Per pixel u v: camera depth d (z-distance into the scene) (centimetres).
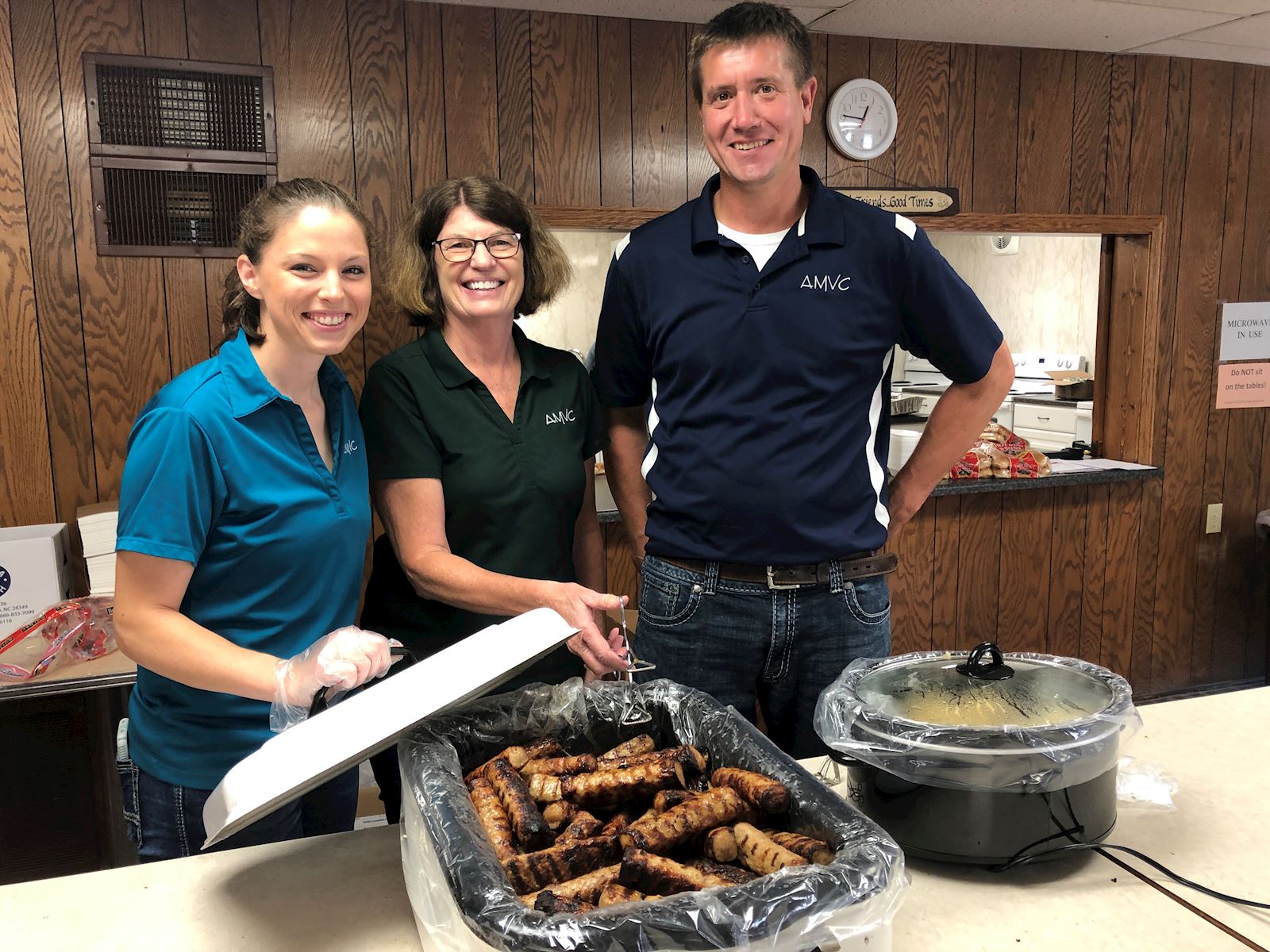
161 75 238
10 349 236
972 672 106
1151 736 129
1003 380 176
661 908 66
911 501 189
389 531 165
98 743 206
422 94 261
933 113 307
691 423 162
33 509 243
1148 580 357
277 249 122
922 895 94
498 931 65
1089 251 522
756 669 166
